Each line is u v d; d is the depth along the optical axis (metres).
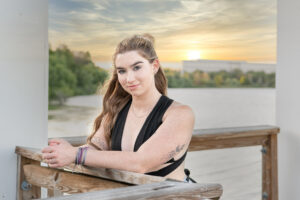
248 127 2.65
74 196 0.82
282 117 2.71
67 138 2.05
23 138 1.81
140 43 1.43
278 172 2.75
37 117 1.87
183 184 0.95
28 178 1.62
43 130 1.90
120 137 1.52
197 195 0.91
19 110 1.79
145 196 0.82
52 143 1.41
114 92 1.60
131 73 1.42
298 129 2.58
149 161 1.31
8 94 1.75
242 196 3.88
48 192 1.89
